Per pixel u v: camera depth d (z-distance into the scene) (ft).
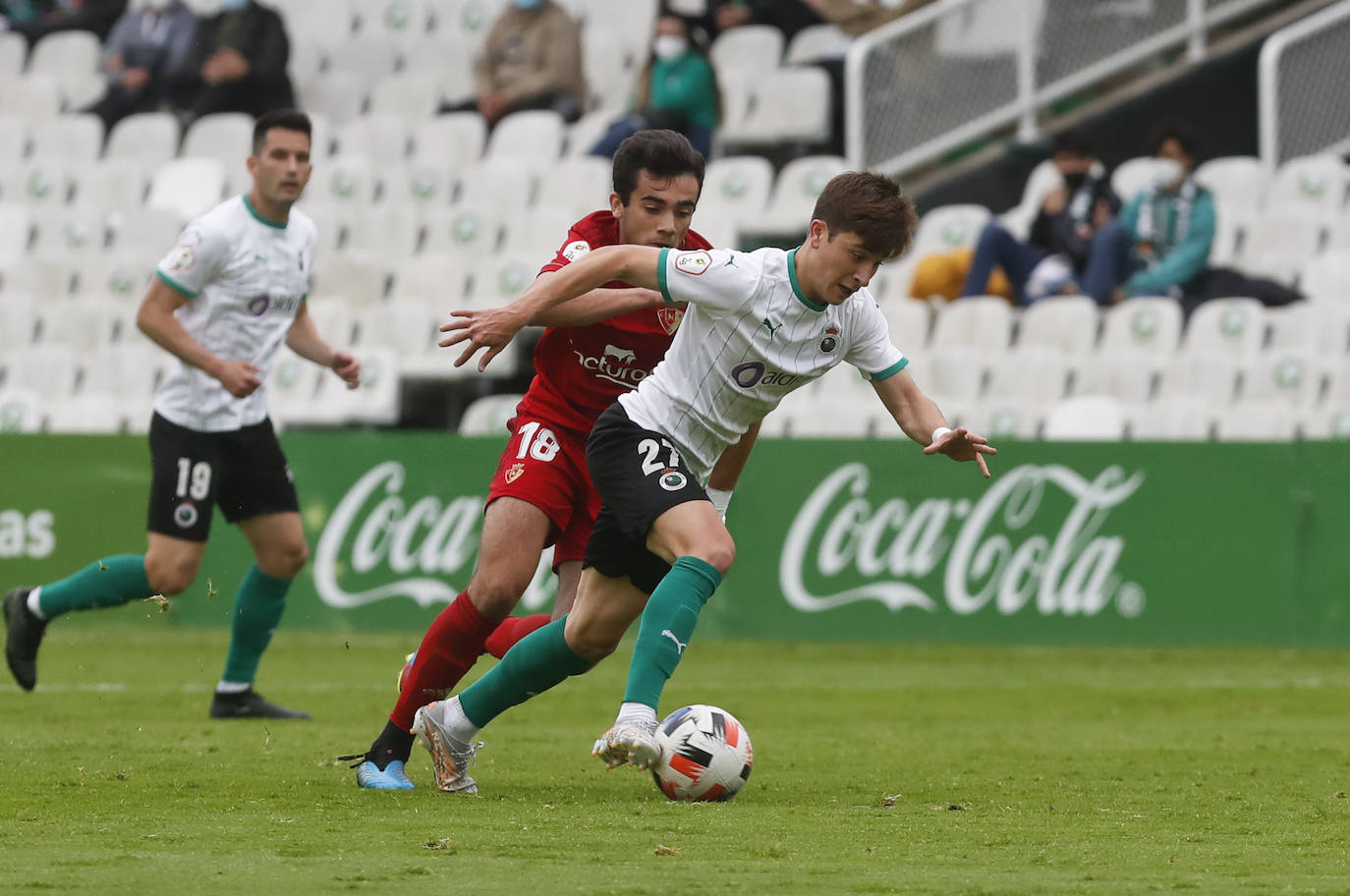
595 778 60.18
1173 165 147.13
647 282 49.96
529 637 53.57
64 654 122.31
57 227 184.96
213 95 191.31
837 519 127.34
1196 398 139.64
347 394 155.94
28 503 135.44
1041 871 39.45
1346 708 92.99
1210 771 64.34
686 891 36.22
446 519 130.72
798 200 165.89
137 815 48.60
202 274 80.38
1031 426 140.46
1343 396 138.21
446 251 173.17
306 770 61.26
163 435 81.56
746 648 127.95
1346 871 39.78
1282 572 121.39
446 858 40.70
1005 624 124.67
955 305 149.18
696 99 168.76
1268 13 169.48
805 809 51.39
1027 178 167.32
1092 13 163.84
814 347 51.42
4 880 37.32
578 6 200.13
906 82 162.91
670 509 49.98
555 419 57.41
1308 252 153.38
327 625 132.16
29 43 216.95
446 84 200.95
